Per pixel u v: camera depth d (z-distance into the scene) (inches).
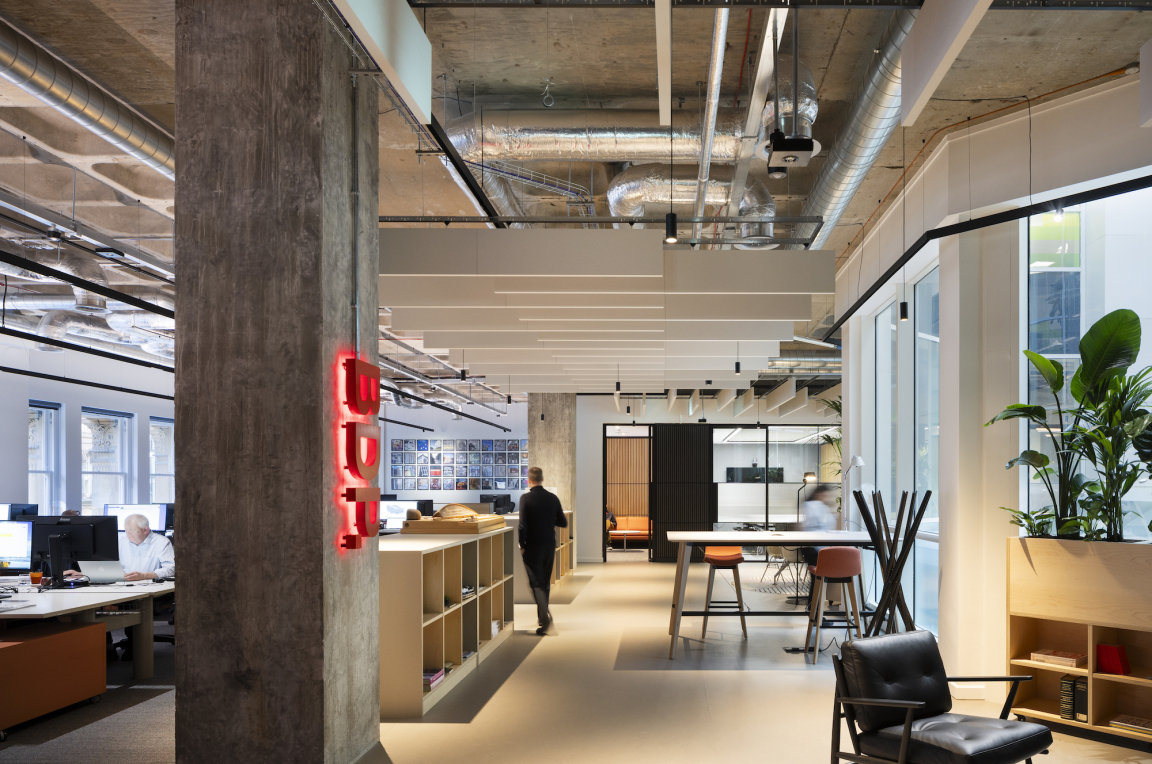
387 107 229.6
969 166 242.5
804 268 248.7
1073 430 208.8
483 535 284.0
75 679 227.1
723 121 232.7
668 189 275.7
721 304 290.0
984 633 237.9
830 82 239.0
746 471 708.0
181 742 151.9
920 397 333.4
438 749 188.9
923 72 136.7
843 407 432.1
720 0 157.8
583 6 168.1
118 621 258.1
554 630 345.4
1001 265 240.5
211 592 153.4
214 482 154.9
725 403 633.6
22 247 331.0
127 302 306.0
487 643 294.2
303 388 154.7
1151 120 163.5
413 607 216.5
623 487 832.9
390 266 231.6
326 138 159.3
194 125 158.7
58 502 537.6
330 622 155.3
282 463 154.0
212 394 156.0
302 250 156.2
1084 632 213.6
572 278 257.0
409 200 324.5
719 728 206.4
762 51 183.0
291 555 152.8
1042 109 224.5
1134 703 204.2
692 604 432.5
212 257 157.4
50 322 419.5
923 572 325.1
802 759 183.0
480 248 231.9
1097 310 224.5
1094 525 219.0
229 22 159.5
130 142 220.4
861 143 214.4
